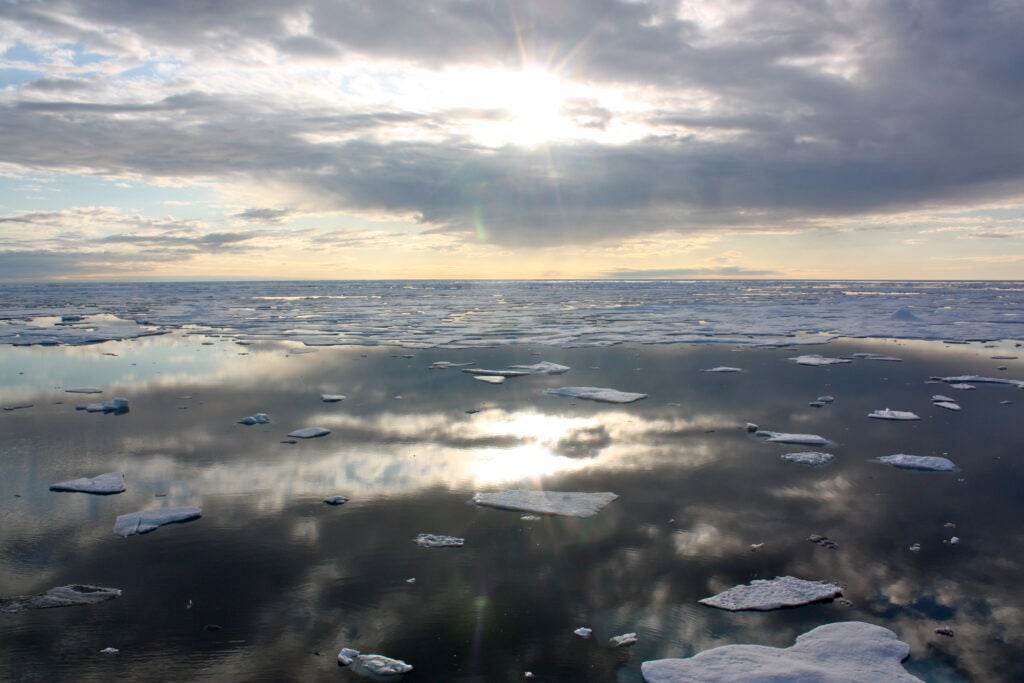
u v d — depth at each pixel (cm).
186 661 706
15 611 803
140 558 934
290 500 1143
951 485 1214
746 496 1161
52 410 1788
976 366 2505
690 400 1909
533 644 737
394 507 1114
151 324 4331
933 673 679
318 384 2147
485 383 2166
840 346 3120
